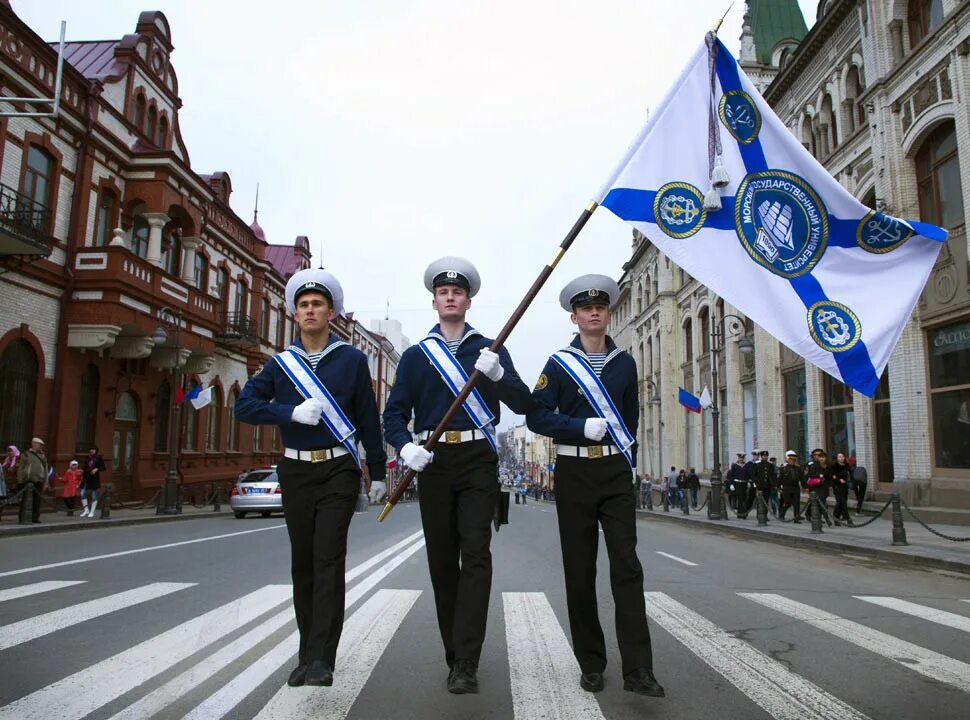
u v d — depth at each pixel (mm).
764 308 4434
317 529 3688
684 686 3928
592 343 4160
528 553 10891
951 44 15547
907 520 16344
